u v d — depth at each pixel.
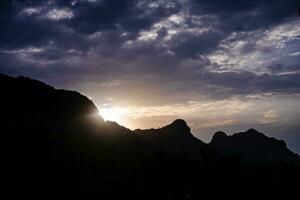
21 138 50.31
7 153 43.66
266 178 33.84
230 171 33.84
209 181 34.09
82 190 41.12
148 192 39.03
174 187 37.00
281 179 33.66
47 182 39.25
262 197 31.64
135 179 48.50
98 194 41.19
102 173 53.78
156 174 40.19
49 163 44.50
